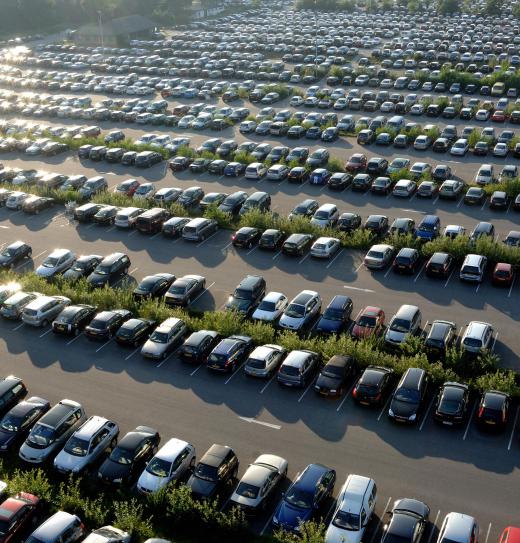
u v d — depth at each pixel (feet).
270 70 347.56
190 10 581.53
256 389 112.78
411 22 497.46
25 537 83.87
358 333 123.34
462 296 138.62
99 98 317.01
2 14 525.75
